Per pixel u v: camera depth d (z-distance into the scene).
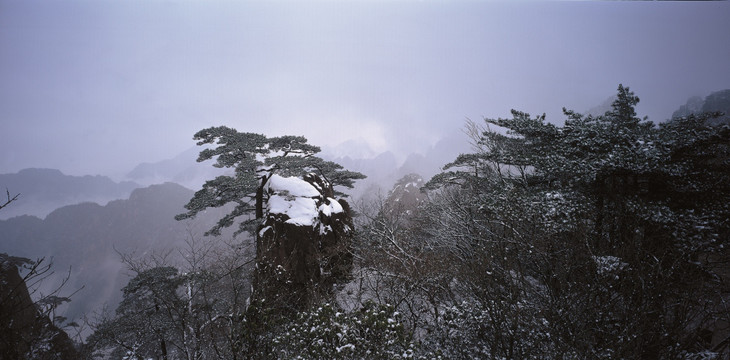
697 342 9.84
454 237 17.39
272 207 19.22
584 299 9.46
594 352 8.73
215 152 22.16
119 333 15.05
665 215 12.18
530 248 11.27
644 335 9.20
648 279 9.30
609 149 13.94
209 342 13.21
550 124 15.70
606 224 12.74
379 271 16.62
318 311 9.22
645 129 14.48
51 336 9.43
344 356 8.38
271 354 9.05
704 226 11.98
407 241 19.30
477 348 9.68
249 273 18.09
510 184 15.34
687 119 13.95
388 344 8.51
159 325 14.45
